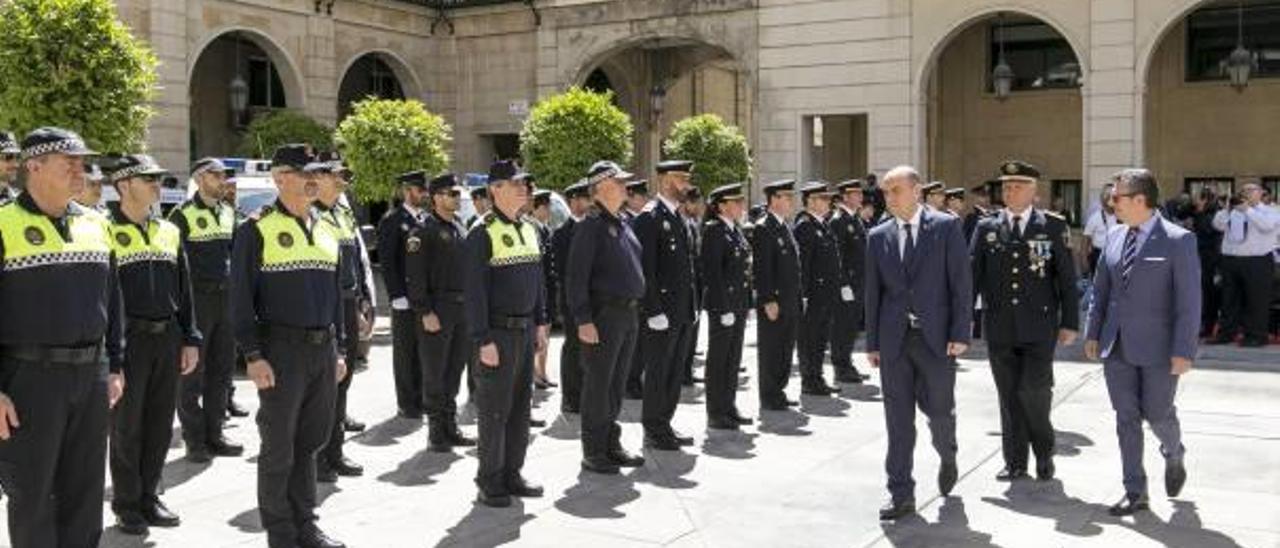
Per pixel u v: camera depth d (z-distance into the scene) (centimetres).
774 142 2356
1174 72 2333
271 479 606
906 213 693
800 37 2314
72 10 1257
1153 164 2359
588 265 788
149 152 2020
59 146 525
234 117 2505
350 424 962
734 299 961
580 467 826
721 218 973
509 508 711
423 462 845
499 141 2792
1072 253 773
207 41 2198
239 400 1113
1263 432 930
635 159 2991
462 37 2709
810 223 1163
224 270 875
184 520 688
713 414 966
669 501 727
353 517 691
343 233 865
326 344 626
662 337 885
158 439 682
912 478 698
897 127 2216
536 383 1202
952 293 683
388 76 2895
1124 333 692
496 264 721
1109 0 2020
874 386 1201
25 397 519
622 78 2952
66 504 546
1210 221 1523
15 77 1242
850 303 1209
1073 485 764
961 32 2417
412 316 1004
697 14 2431
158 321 681
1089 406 1060
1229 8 2281
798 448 887
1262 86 2255
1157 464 823
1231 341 1473
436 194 909
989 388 1166
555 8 2580
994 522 676
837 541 640
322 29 2431
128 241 676
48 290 521
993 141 2491
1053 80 2433
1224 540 637
